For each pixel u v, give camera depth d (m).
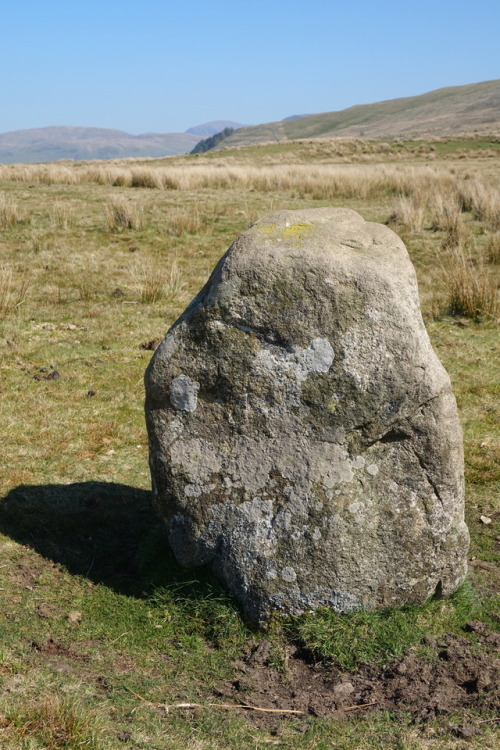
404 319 3.82
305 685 3.59
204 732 3.17
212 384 4.03
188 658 3.76
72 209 17.25
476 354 8.78
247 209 17.31
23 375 7.90
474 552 4.92
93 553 4.78
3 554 4.63
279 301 3.90
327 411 3.87
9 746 2.83
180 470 4.10
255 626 3.95
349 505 3.85
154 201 18.66
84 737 2.93
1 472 5.80
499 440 6.65
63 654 3.65
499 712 3.29
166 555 4.50
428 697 3.41
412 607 4.00
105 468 6.04
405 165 34.81
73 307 10.46
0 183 22.73
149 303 10.73
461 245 13.68
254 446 3.97
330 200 20.06
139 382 7.84
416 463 3.89
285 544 3.89
